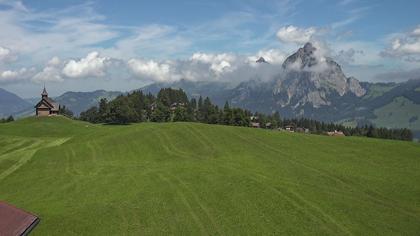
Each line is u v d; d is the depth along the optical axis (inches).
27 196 2588.6
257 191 2207.2
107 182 2704.2
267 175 2598.4
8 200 2529.5
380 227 1743.4
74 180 2881.4
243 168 2839.6
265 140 3988.7
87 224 1915.6
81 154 4013.3
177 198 2199.8
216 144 3868.1
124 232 1806.1
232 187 2301.9
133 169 3085.6
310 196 2132.1
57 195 2527.1
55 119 7199.8
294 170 2778.1
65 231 1850.4
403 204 2068.2
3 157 3991.1
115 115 7706.7
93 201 2301.9
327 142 3909.9
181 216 1945.1
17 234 1354.6
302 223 1795.0
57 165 3592.5
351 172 2721.5
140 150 3981.3
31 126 6397.6
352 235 1665.8
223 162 3107.8
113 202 2222.0
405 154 3368.6
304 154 3378.4
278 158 3225.9
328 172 2719.0
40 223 1958.7
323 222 1796.3
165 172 2795.3
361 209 1959.9
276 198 2092.8
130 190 2440.9
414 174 2694.4
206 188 2330.2
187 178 2566.4
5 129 6156.5
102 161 3668.8
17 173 3351.4
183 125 4771.2
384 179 2546.8
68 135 5772.6
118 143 4330.7
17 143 4953.3
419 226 1764.3
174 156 3604.8
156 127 4815.5
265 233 1716.3
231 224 1823.3
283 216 1876.2
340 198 2121.1
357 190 2308.1
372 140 4042.8
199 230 1779.0
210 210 2000.5
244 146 3735.2
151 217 1956.2
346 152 3452.3
